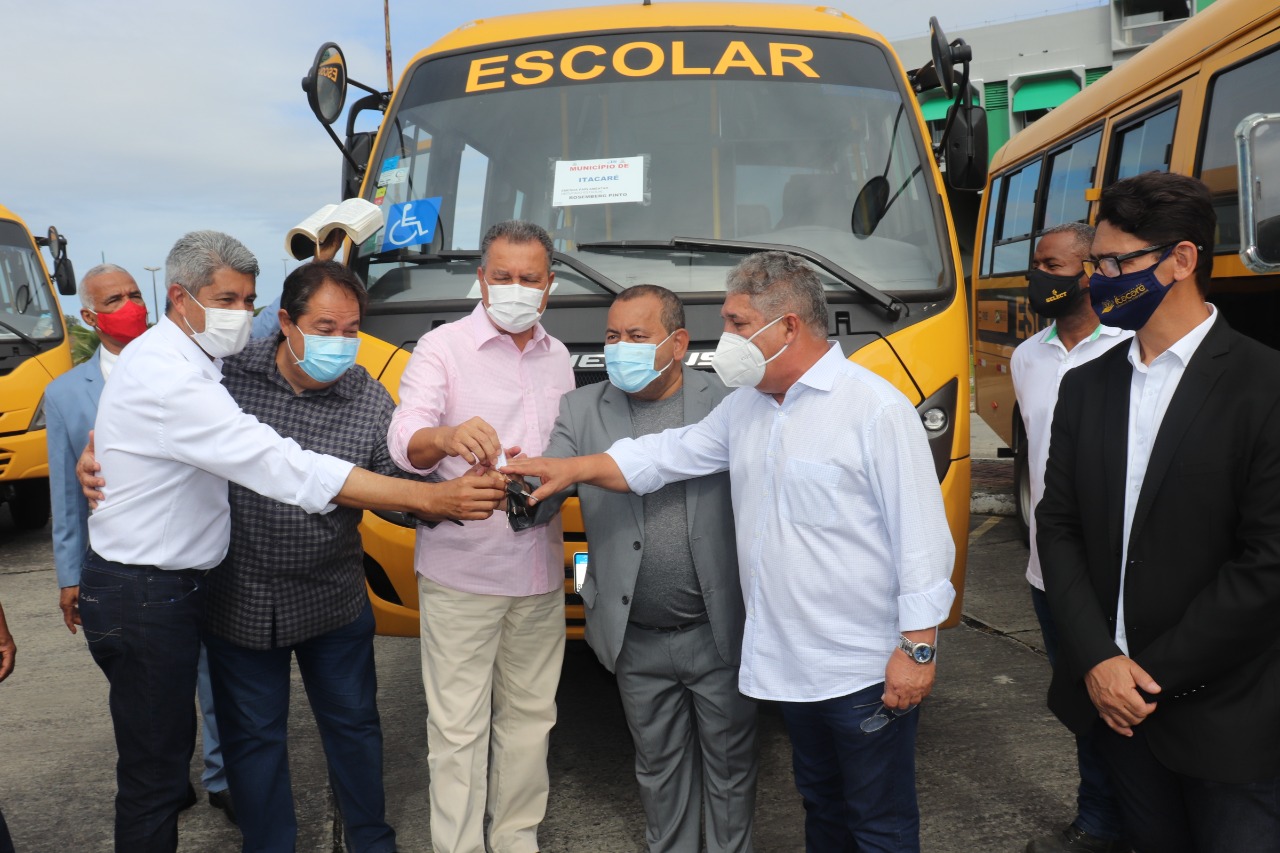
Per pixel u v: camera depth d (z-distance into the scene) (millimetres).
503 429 3287
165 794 2922
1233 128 4895
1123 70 6516
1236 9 4918
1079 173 7039
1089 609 2469
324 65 4395
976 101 5438
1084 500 2523
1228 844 2318
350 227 3568
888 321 3900
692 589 3086
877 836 2736
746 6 4793
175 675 2873
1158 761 2434
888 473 2592
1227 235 4977
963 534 3877
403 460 3047
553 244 4148
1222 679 2293
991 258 9102
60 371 9508
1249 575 2201
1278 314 4922
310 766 4367
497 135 4383
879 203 4211
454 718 3236
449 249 4230
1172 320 2404
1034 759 4152
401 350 3926
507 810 3441
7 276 9430
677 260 4059
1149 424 2434
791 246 4051
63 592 3562
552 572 3346
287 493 2836
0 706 5195
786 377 2711
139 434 2785
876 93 4430
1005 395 8336
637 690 3191
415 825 3803
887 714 2652
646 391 3197
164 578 2846
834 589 2664
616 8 4805
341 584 3180
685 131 4320
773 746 4414
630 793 4023
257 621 3041
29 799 4129
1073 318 3420
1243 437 2262
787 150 4281
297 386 3145
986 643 5637
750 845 3229
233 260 2844
